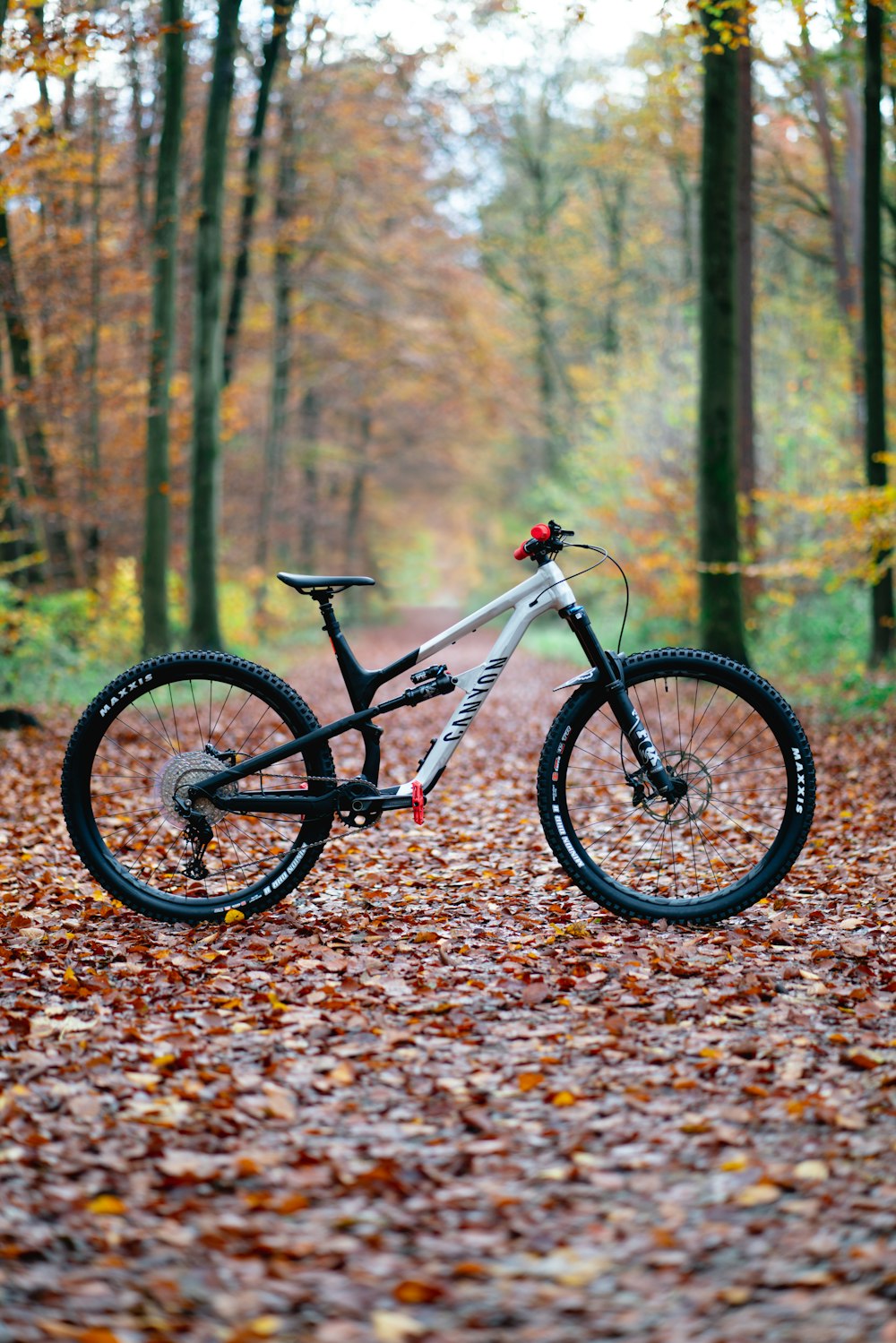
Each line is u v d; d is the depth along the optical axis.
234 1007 3.10
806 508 11.69
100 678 11.78
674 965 3.39
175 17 12.20
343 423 32.00
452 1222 2.10
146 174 14.46
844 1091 2.57
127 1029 2.92
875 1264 1.93
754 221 19.11
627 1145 2.36
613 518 16.92
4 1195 2.15
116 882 3.84
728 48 10.54
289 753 3.82
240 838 5.08
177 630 14.86
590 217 26.64
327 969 3.40
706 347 11.28
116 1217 2.10
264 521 23.12
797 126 17.36
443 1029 2.95
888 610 12.11
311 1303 1.87
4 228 11.96
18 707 8.93
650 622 16.45
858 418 14.34
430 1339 1.79
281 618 23.17
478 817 5.97
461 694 12.77
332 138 19.30
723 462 11.34
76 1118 2.47
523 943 3.66
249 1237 2.04
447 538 73.12
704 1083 2.63
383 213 21.81
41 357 14.02
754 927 3.82
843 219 17.09
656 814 3.92
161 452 13.19
